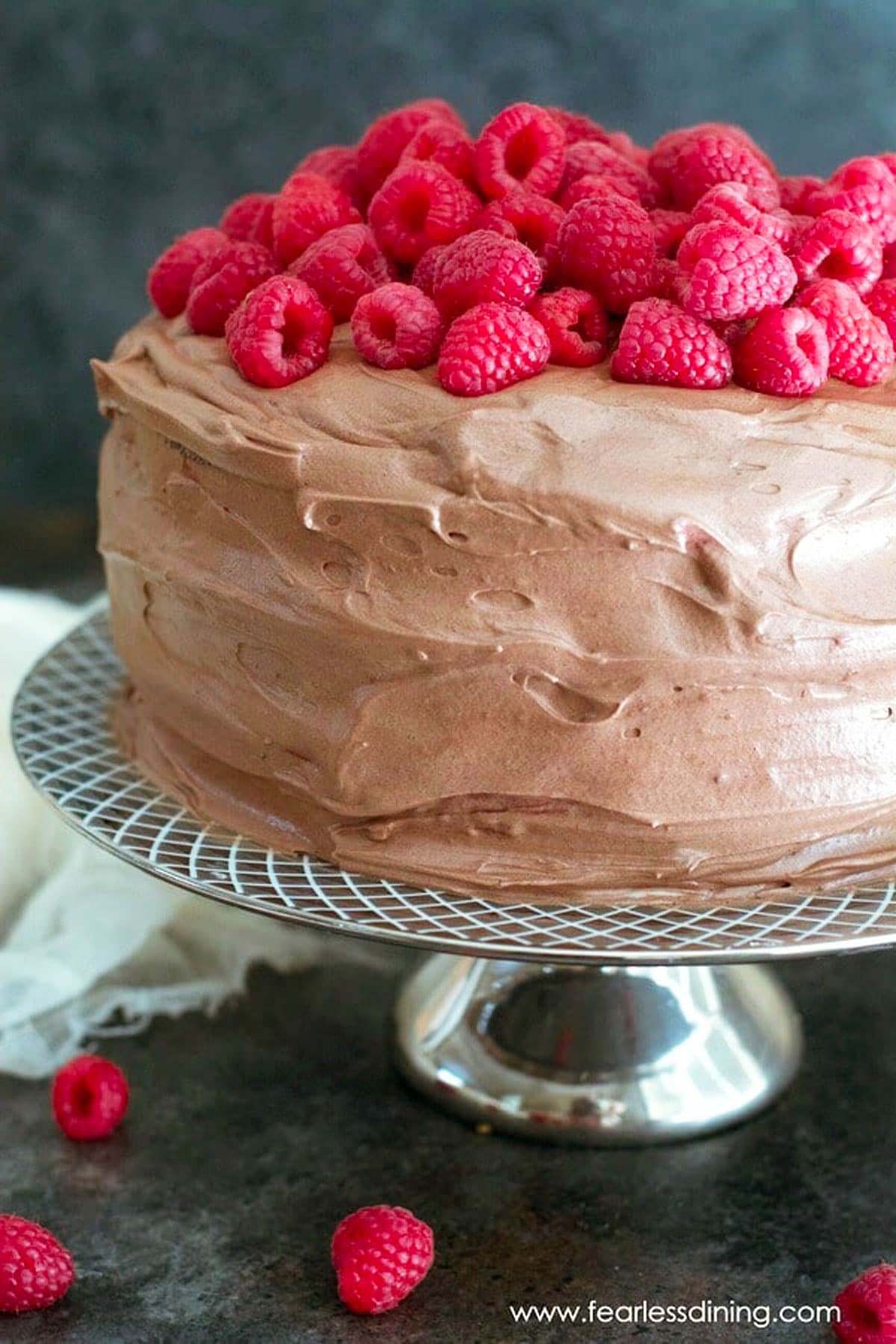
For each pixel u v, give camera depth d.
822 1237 0.65
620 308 0.66
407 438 0.63
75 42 1.07
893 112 1.09
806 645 0.62
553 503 0.62
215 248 0.71
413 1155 0.68
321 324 0.65
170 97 1.08
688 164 0.70
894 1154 0.68
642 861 0.63
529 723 0.63
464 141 0.70
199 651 0.67
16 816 0.75
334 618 0.63
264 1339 0.62
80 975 0.72
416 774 0.63
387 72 1.08
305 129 1.09
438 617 0.63
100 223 1.11
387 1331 0.62
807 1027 0.73
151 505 0.68
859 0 1.06
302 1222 0.65
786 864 0.64
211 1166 0.67
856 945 0.61
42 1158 0.68
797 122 1.09
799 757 0.63
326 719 0.64
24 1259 0.62
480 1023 0.70
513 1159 0.68
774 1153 0.68
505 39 1.08
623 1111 0.69
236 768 0.67
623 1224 0.66
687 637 0.62
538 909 0.63
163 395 0.66
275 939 0.76
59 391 1.15
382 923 0.62
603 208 0.65
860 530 0.63
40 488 1.17
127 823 0.66
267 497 0.64
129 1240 0.65
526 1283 0.64
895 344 0.66
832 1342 0.62
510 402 0.63
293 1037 0.73
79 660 0.77
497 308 0.64
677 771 0.63
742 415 0.63
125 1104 0.69
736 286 0.63
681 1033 0.70
